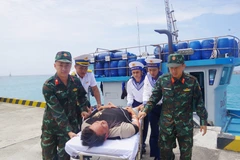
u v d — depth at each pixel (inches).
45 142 108.4
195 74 234.8
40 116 303.4
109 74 285.3
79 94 115.1
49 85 99.6
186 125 104.7
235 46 223.3
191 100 104.3
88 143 85.0
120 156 83.4
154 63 129.0
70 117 107.7
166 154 113.2
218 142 154.4
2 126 253.4
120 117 105.1
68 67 100.2
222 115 251.1
